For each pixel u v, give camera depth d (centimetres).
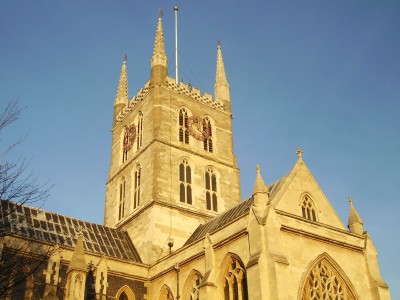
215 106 8769
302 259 5022
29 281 5297
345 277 5322
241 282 5016
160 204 7150
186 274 5781
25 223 6322
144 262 6781
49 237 6312
